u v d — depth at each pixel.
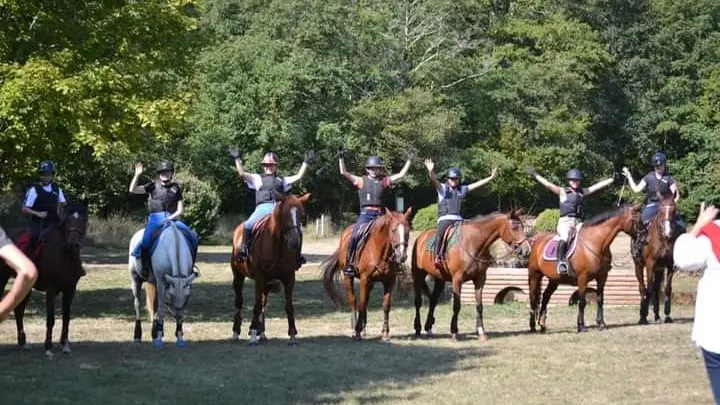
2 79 18.31
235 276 16.20
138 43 20.12
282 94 51.84
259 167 53.12
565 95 58.16
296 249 14.72
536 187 58.72
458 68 56.53
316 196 57.28
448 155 55.22
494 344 15.52
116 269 31.19
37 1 19.08
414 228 47.38
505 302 22.36
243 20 60.19
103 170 42.56
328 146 53.97
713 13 65.25
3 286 14.55
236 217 52.91
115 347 15.03
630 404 10.73
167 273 14.75
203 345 15.38
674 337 16.31
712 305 6.79
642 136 63.41
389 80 56.50
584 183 60.09
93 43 19.20
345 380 12.20
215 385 11.80
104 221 43.69
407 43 57.25
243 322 19.33
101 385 11.73
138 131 19.36
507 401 10.91
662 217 18.05
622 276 22.09
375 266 15.70
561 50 60.50
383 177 16.36
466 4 57.50
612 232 17.05
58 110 17.72
